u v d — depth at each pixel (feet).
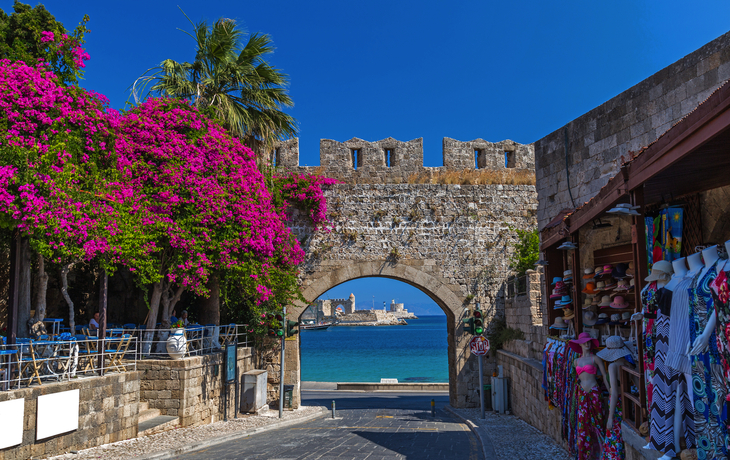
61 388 31.53
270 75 63.98
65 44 38.40
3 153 31.86
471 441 39.24
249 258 52.60
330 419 56.34
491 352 66.64
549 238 34.55
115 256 39.88
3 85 33.01
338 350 265.95
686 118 15.31
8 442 27.40
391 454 32.45
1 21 37.96
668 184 20.16
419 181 71.00
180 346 44.19
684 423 15.79
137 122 48.83
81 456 31.22
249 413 56.29
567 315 31.91
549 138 42.55
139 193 45.57
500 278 68.44
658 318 16.58
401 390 101.35
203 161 50.37
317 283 67.26
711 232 21.93
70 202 34.60
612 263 31.78
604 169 35.53
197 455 32.94
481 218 69.36
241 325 61.57
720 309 13.43
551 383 30.01
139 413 41.24
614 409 21.88
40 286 39.73
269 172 66.49
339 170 70.38
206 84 59.41
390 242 68.44
